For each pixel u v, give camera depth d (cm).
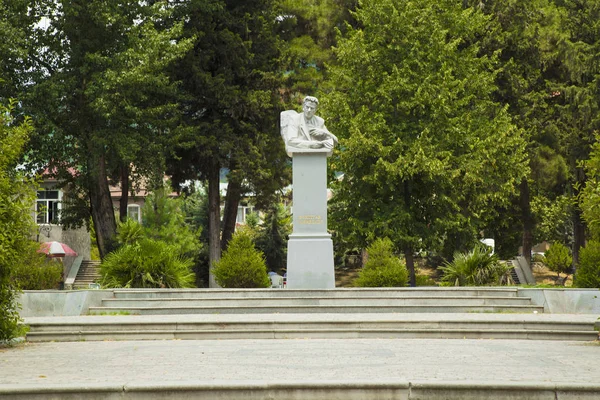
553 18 4244
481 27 3916
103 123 3597
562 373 1016
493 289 2212
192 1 3891
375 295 2186
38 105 3488
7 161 1522
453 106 3653
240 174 3972
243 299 2119
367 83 3672
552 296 2102
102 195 3784
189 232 4722
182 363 1147
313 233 2408
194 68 3938
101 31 3591
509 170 3759
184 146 3769
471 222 3853
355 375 994
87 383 910
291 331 1639
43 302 2070
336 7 4394
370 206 3716
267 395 902
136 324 1698
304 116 2475
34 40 3544
